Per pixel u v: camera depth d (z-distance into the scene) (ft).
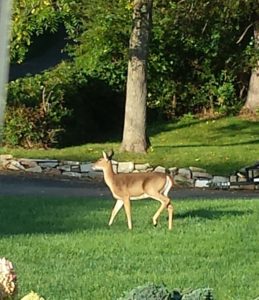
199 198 55.31
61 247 36.27
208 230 40.73
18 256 34.32
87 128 82.84
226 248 36.86
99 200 50.47
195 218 43.78
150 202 49.57
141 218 43.93
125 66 87.25
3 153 71.36
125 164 68.95
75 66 86.22
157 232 40.16
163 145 79.10
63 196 53.42
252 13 85.76
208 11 81.71
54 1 67.46
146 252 35.91
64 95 78.95
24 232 39.68
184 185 65.31
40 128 76.07
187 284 30.53
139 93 73.20
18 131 75.15
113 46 85.76
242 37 86.84
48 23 67.67
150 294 16.34
